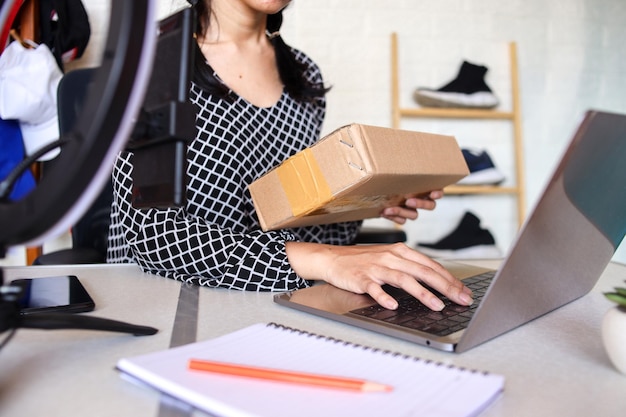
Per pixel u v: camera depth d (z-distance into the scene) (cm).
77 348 52
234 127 110
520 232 46
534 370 48
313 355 46
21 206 38
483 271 92
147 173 55
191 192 105
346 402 37
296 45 259
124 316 63
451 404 36
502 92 283
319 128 139
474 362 50
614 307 48
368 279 72
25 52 190
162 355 45
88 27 215
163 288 79
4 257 40
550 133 289
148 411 39
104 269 94
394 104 264
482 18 277
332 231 127
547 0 283
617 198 57
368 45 265
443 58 274
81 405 40
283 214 82
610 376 46
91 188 37
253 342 49
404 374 42
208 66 109
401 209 111
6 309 44
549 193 44
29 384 43
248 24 117
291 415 34
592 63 291
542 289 59
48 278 80
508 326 57
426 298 66
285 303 69
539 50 285
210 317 64
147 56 37
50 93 191
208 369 42
